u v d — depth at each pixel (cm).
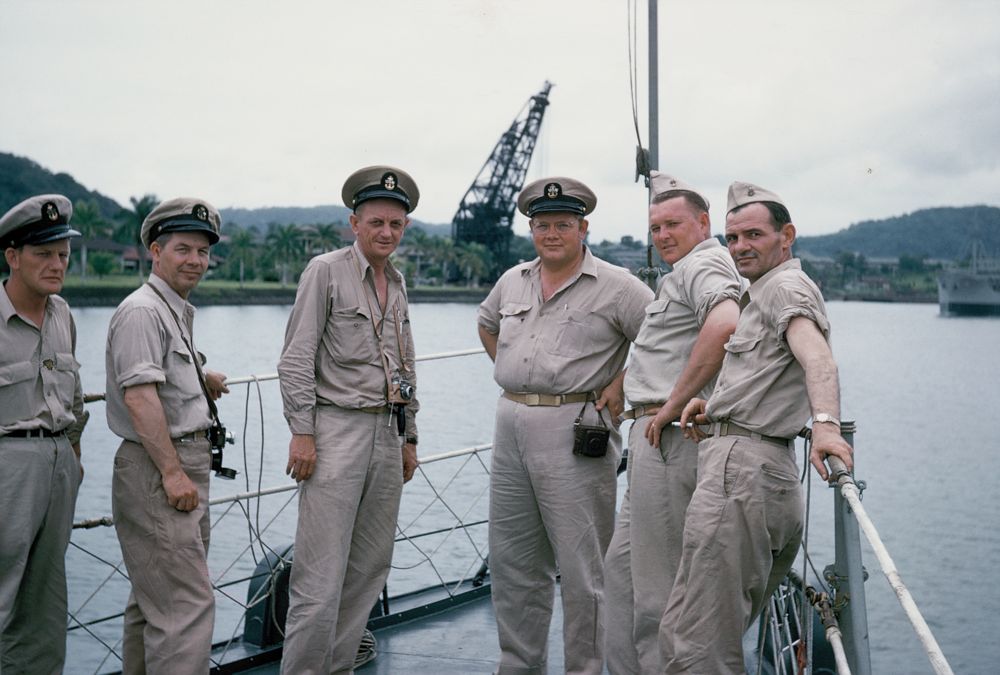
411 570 1198
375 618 406
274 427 1978
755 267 250
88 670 935
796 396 241
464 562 1241
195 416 304
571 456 324
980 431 3703
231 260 11025
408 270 9519
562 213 323
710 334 276
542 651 343
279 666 364
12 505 277
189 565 298
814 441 217
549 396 326
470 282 8950
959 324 11575
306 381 318
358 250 331
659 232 315
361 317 327
